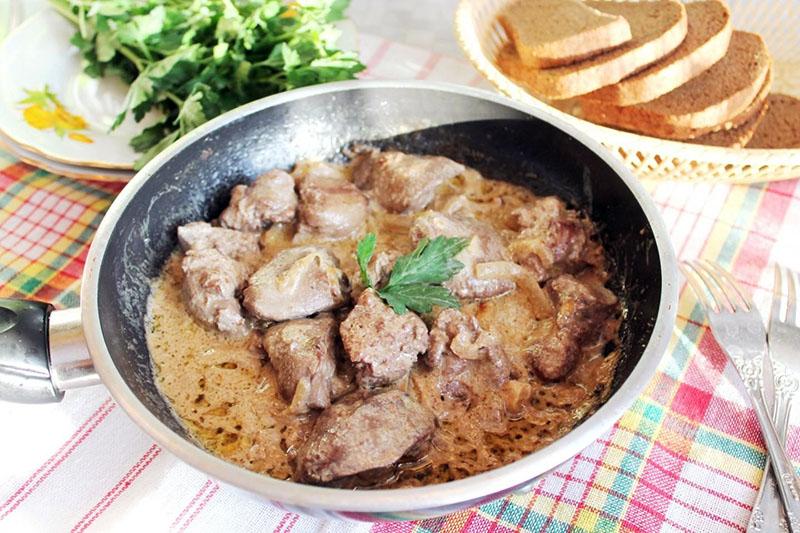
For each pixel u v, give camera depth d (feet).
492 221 1.66
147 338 1.48
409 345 1.40
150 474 1.45
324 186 1.63
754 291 1.71
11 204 1.95
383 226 1.65
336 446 1.29
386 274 1.50
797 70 2.13
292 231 1.65
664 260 1.36
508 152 1.69
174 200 1.58
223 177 1.65
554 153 1.63
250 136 1.65
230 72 1.97
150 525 1.40
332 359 1.42
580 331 1.46
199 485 1.43
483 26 2.10
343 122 1.70
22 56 2.08
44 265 1.83
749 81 1.91
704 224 1.84
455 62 2.22
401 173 1.65
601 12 2.06
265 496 1.15
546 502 1.41
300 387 1.37
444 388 1.41
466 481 1.15
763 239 1.81
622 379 1.35
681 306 1.67
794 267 1.75
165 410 1.39
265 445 1.36
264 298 1.47
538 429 1.39
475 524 1.40
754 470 1.44
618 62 1.88
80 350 1.32
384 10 2.54
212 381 1.44
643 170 1.84
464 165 1.73
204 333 1.49
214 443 1.37
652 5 2.02
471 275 1.51
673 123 1.88
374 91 1.67
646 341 1.32
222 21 1.96
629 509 1.40
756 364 1.54
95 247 1.38
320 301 1.48
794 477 1.39
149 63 2.02
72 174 1.89
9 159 2.05
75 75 2.10
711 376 1.57
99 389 1.57
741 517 1.39
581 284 1.50
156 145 1.89
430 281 1.44
